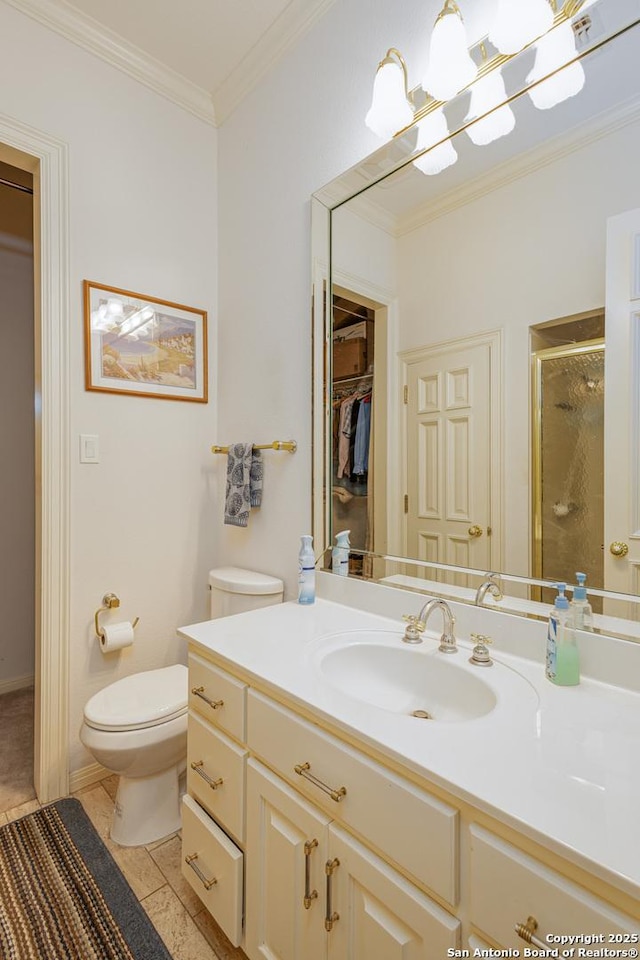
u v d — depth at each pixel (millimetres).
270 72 1849
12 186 1835
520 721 811
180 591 2053
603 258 977
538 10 1010
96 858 1436
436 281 1278
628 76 945
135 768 1453
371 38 1462
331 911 846
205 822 1173
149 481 1955
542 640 1047
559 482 1042
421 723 807
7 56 1588
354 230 1500
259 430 1927
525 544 1099
